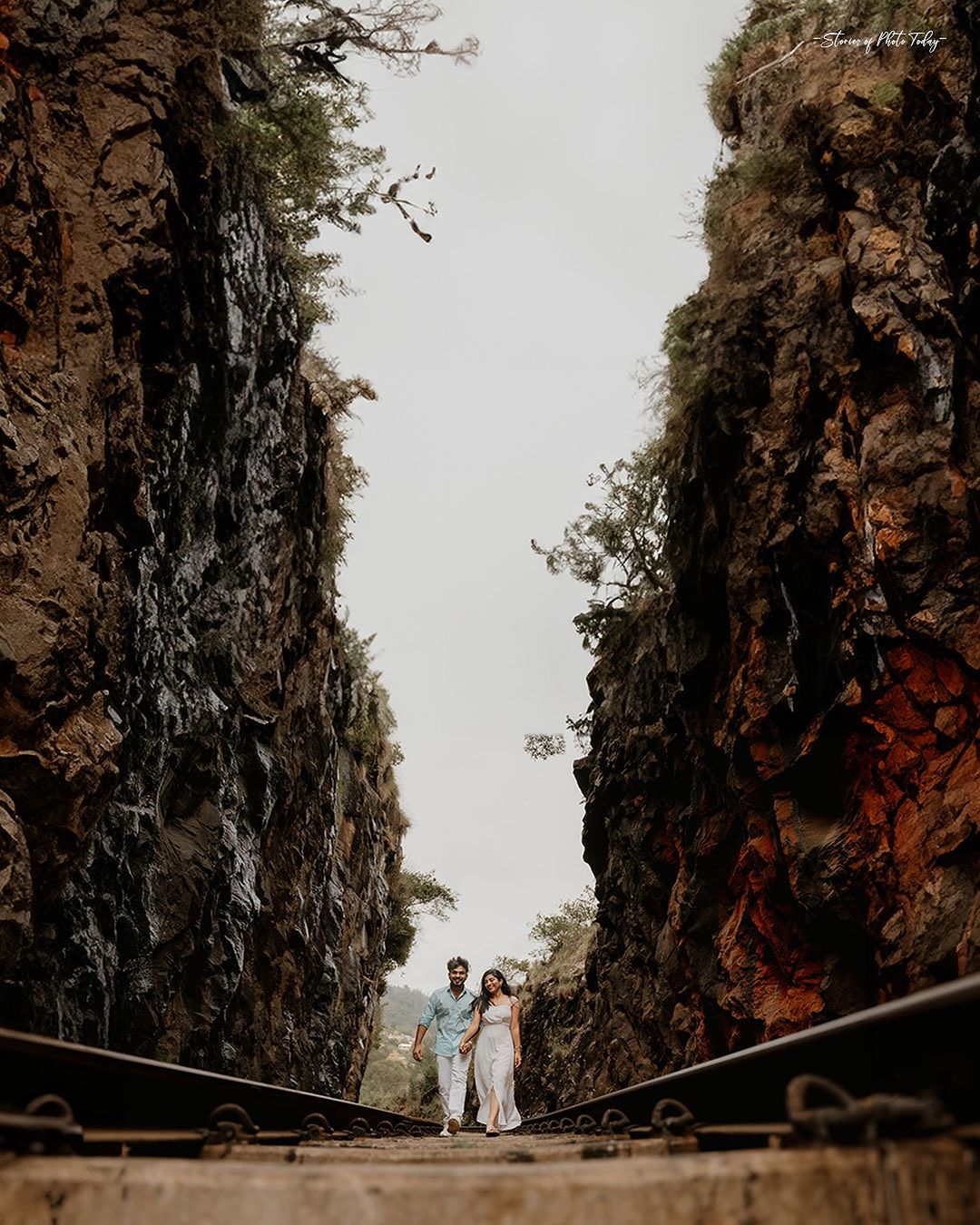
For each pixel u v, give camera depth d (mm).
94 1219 1581
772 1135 2094
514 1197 1588
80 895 10945
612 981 24516
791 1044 2951
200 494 16203
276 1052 21891
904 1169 1530
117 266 11797
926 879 11609
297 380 22094
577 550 23938
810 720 14133
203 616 17297
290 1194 1600
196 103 14188
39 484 9984
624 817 23531
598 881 26719
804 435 15445
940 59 15375
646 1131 3941
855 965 13930
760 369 16453
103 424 11219
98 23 12867
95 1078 3502
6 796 8805
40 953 9969
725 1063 3699
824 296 15961
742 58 21938
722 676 17453
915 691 12375
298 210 18609
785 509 14906
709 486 17234
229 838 16875
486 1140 6570
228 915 17094
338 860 30094
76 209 11805
